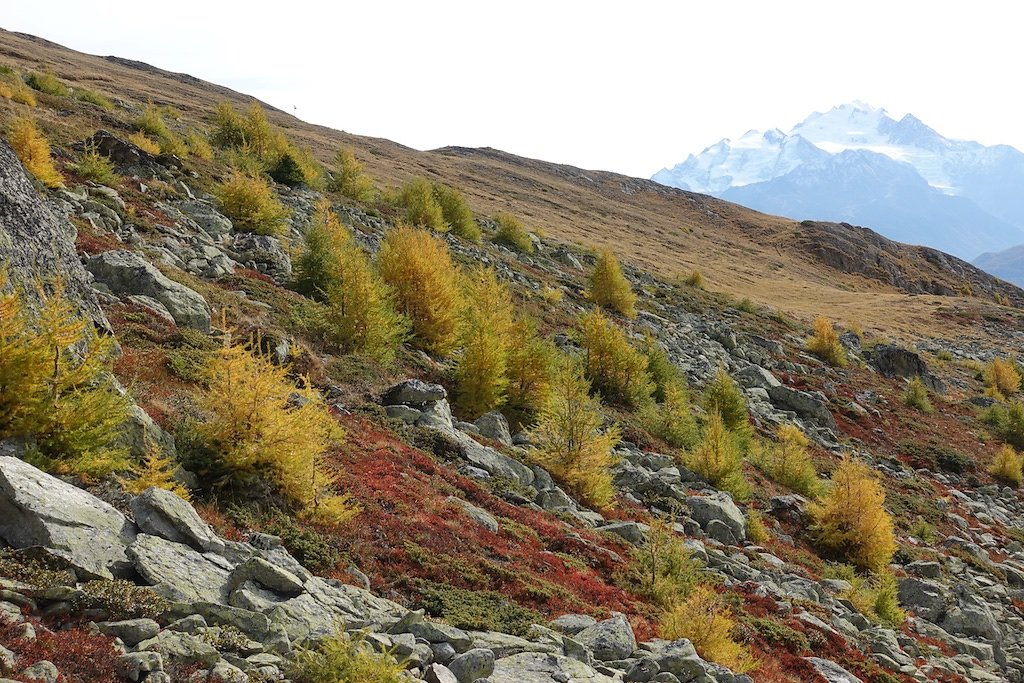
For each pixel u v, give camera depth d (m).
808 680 15.69
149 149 43.62
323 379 22.78
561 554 17.27
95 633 7.84
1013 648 24.80
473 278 36.91
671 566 18.14
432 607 12.59
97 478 11.38
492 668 10.23
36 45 113.81
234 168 38.94
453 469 19.83
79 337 12.03
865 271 135.88
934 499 39.59
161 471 12.66
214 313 23.27
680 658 12.31
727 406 37.78
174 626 8.55
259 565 10.16
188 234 31.48
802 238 142.25
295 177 53.22
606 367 36.25
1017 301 155.00
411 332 30.88
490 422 25.20
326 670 8.46
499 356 26.33
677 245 113.81
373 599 11.55
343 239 33.50
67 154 35.94
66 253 16.23
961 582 28.03
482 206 91.44
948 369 71.12
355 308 26.11
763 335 65.00
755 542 25.89
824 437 45.50
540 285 53.47
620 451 29.41
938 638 23.03
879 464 43.44
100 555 9.08
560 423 23.59
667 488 26.06
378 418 21.14
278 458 13.78
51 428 11.15
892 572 27.23
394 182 87.00
